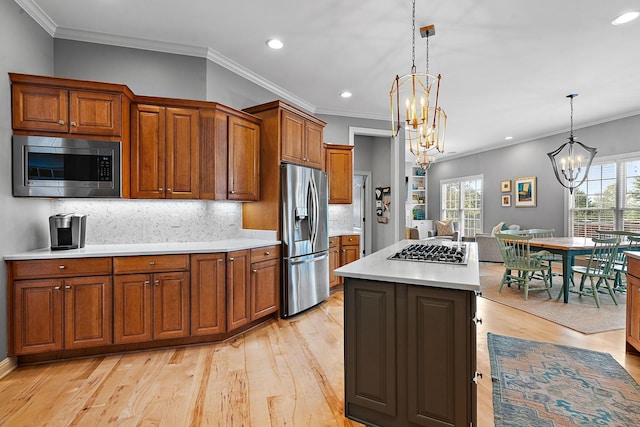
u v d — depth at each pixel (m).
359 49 3.37
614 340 2.96
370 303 1.79
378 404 1.77
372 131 5.56
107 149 2.73
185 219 3.38
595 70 3.83
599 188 5.92
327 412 1.92
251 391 2.13
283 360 2.58
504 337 3.02
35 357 2.52
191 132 3.06
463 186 9.27
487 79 4.09
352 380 1.84
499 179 8.07
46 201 2.91
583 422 1.83
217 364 2.51
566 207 6.50
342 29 3.00
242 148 3.42
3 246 2.37
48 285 2.46
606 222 5.80
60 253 2.53
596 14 2.74
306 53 3.45
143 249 2.78
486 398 2.06
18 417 1.85
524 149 7.43
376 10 2.71
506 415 1.89
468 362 1.56
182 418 1.85
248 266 3.15
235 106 3.77
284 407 1.96
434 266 1.96
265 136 3.63
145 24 2.92
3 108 2.39
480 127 6.40
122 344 2.71
